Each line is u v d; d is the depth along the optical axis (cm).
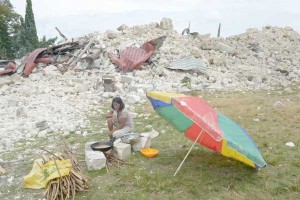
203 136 567
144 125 820
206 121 465
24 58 1595
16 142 725
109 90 1209
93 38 1658
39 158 559
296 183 505
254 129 770
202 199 464
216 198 466
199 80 1443
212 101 1073
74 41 1712
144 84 1314
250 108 969
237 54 1859
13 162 607
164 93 559
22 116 930
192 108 481
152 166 568
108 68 1496
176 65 1545
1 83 1344
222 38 2016
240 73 1611
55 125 823
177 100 499
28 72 1445
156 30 1938
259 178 525
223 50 1845
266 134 733
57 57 1550
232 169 559
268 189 488
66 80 1348
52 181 473
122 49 1627
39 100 1112
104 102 1081
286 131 750
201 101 530
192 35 2019
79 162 586
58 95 1171
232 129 492
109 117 664
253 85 1434
